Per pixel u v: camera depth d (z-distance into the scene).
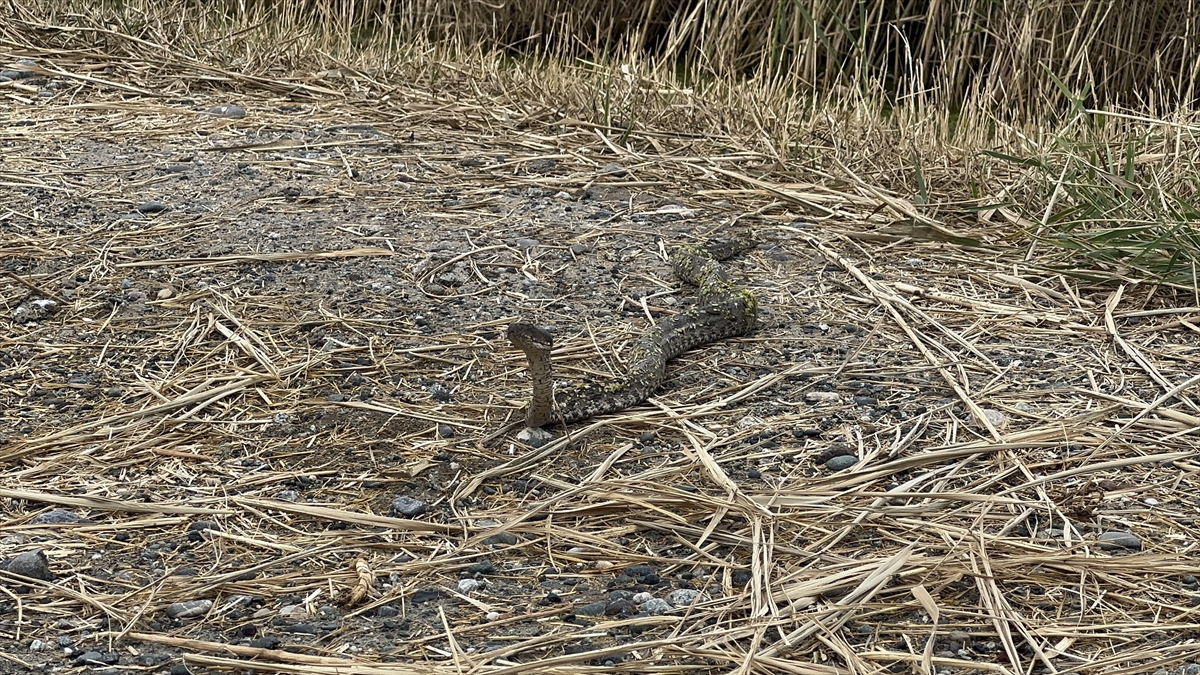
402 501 4.64
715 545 4.41
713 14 12.25
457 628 3.96
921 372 5.77
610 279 6.82
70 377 5.54
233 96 9.95
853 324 6.31
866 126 9.31
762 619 3.97
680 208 7.93
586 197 8.12
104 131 8.98
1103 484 4.80
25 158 8.31
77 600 4.06
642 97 9.85
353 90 10.16
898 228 7.53
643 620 3.97
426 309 6.34
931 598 4.04
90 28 10.96
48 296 6.29
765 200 8.15
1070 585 4.19
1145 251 6.70
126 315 6.14
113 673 3.71
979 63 11.21
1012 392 5.55
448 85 10.36
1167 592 4.14
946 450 4.96
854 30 11.62
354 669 3.71
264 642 3.86
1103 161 7.98
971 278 6.91
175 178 8.09
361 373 5.66
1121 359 5.90
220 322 6.07
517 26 12.78
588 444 5.11
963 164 8.59
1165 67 10.79
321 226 7.36
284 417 5.27
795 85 10.65
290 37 11.21
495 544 4.41
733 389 5.60
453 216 7.62
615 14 12.62
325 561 4.31
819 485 4.77
